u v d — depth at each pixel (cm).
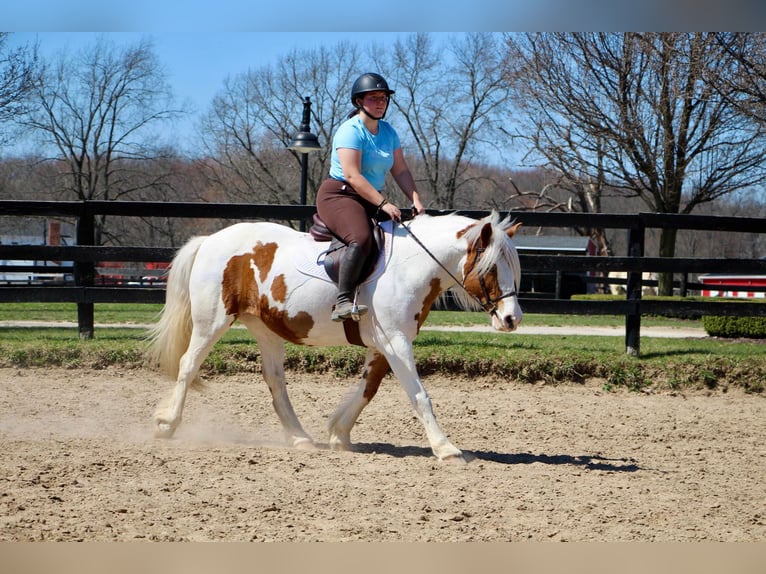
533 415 1019
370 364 796
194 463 696
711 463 790
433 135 5300
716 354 1311
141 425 895
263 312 789
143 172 5150
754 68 2098
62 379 1166
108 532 510
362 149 759
